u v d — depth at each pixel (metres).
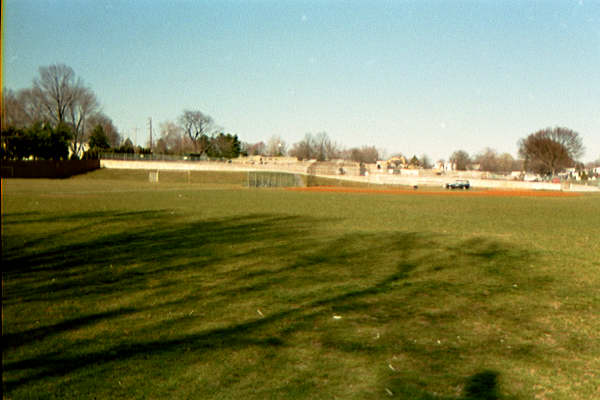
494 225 18.27
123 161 80.06
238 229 15.96
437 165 119.38
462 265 10.62
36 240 13.12
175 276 9.23
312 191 46.78
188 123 118.88
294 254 11.66
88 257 10.97
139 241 13.27
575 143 93.00
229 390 4.47
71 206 23.34
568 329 6.41
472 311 7.20
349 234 15.09
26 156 74.62
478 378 4.82
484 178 77.12
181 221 17.91
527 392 4.52
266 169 79.19
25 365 4.99
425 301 7.71
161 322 6.48
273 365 5.07
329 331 6.20
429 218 20.59
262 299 7.70
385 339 5.94
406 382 4.70
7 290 8.08
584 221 20.31
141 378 4.70
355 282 8.94
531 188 65.38
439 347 5.70
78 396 4.30
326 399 4.32
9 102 76.00
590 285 8.88
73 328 6.18
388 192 47.12
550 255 11.92
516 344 5.83
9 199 27.39
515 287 8.69
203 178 72.56
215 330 6.18
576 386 4.66
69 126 81.38
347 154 132.38
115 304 7.32
